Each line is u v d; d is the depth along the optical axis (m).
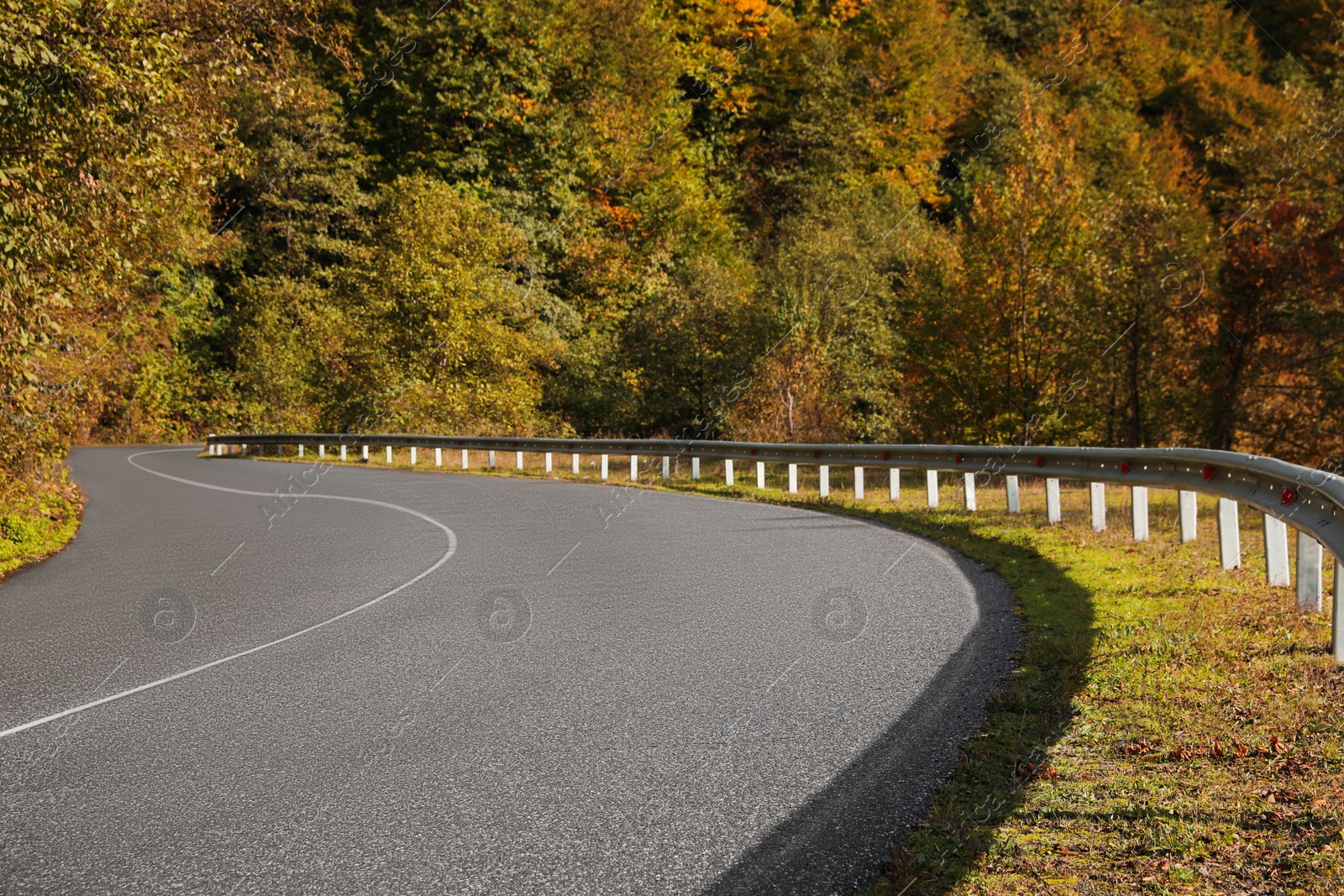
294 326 53.06
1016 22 73.00
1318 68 48.22
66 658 6.74
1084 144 51.28
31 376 11.82
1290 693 4.83
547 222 50.91
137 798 4.17
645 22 58.28
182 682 6.03
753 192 64.06
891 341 33.22
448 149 50.84
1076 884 3.20
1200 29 65.25
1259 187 26.00
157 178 12.29
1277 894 3.02
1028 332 27.03
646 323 42.12
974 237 27.48
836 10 66.12
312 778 4.36
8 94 9.96
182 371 55.78
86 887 3.38
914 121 61.97
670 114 59.19
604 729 4.93
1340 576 5.39
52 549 12.51
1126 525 12.05
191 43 14.15
